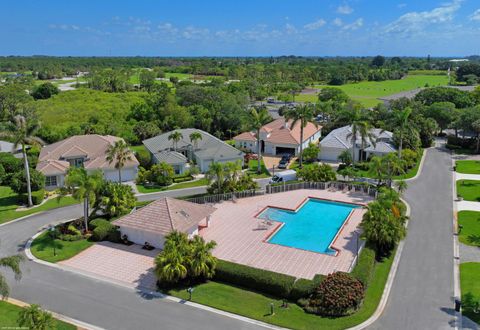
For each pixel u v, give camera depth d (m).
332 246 42.97
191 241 36.59
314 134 96.56
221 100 119.31
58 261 40.16
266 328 29.33
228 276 35.69
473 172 70.50
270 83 195.88
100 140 75.81
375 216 40.34
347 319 30.16
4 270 38.34
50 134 90.56
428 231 46.66
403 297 33.16
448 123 100.25
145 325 29.77
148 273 37.75
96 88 167.00
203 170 75.38
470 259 39.75
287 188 62.84
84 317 30.75
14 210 54.72
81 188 44.84
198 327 29.50
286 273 37.38
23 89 140.12
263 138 88.94
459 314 30.73
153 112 111.44
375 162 59.78
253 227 48.38
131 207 51.38
